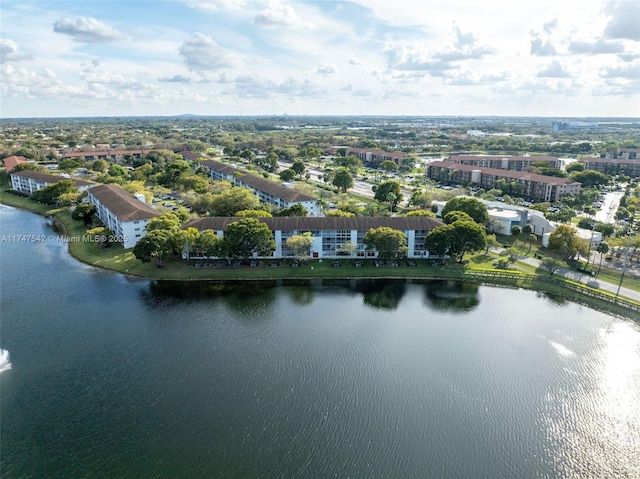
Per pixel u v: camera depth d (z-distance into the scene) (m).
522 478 64.75
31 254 157.62
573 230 147.00
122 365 90.44
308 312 113.88
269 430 72.75
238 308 115.56
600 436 73.06
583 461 68.12
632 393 83.38
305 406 78.50
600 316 112.94
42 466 66.25
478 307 117.81
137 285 129.88
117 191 198.00
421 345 98.62
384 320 110.00
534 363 92.25
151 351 95.44
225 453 68.06
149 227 149.38
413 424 74.44
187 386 83.75
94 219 194.88
